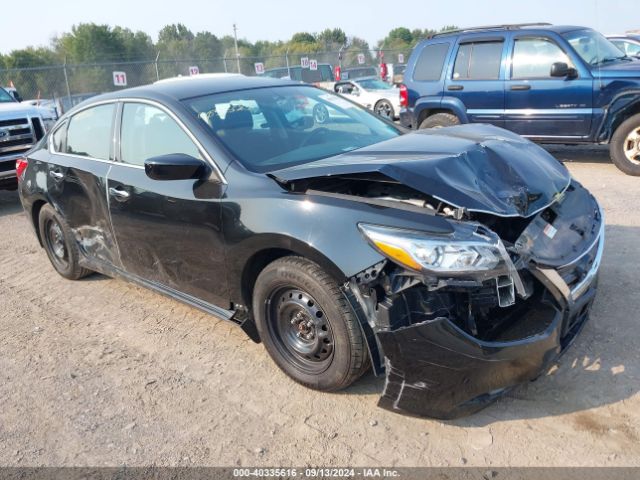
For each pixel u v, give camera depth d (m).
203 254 3.60
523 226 3.07
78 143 4.75
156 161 3.33
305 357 3.31
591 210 3.53
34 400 3.54
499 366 2.71
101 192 4.31
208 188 3.50
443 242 2.64
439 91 9.18
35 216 5.52
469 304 2.76
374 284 2.80
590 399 3.06
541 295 2.95
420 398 2.80
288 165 3.52
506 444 2.80
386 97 17.92
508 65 8.47
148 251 4.07
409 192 3.06
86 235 4.80
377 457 2.80
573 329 3.22
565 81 8.02
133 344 4.13
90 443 3.10
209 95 4.05
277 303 3.33
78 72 21.48
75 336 4.34
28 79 20.64
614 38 12.02
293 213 3.06
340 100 4.63
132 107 4.20
